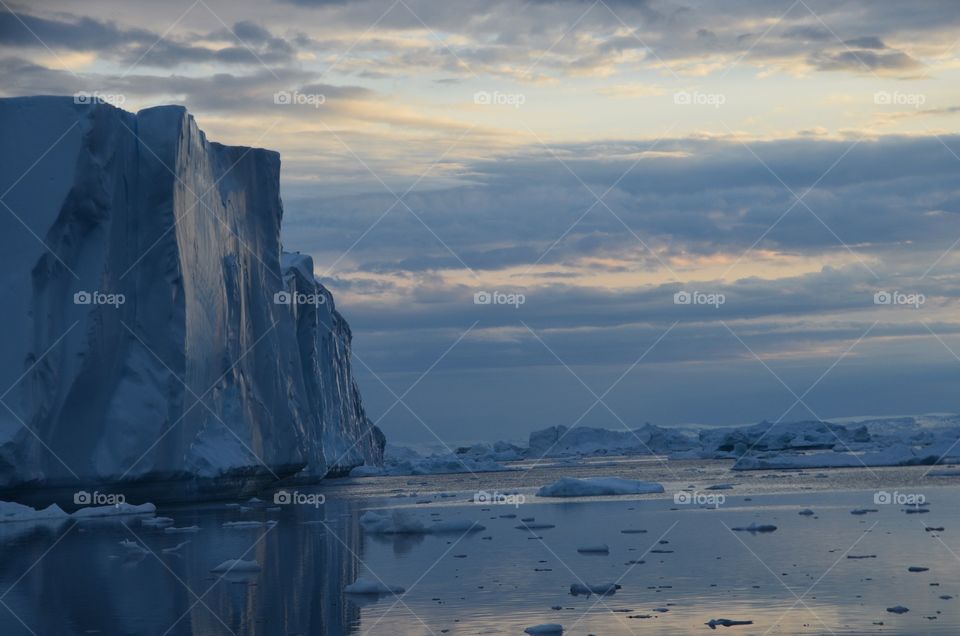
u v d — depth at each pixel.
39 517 30.78
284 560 21.03
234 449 39.25
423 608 15.22
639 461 90.75
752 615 13.92
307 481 56.91
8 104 33.44
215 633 13.73
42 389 31.59
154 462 34.66
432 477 71.31
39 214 32.28
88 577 19.05
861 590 15.52
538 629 13.23
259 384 44.81
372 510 34.66
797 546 20.95
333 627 13.96
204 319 38.69
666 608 14.64
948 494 33.59
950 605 14.18
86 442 33.28
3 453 29.78
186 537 25.80
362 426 87.50
